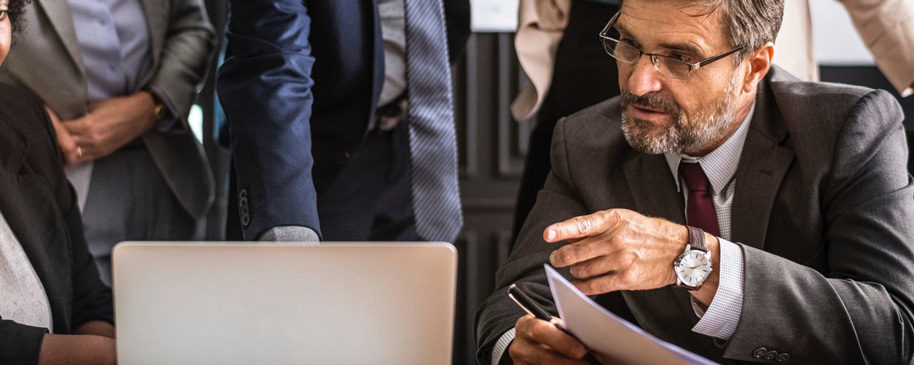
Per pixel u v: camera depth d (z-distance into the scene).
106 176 2.36
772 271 1.27
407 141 2.04
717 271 1.26
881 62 2.29
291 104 1.50
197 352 1.00
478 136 3.59
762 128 1.46
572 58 2.23
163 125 2.45
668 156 1.50
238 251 0.99
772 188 1.42
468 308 3.61
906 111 3.33
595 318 1.06
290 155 1.45
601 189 1.54
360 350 1.00
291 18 1.60
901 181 1.41
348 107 1.91
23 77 2.20
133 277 0.99
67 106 2.27
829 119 1.42
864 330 1.28
